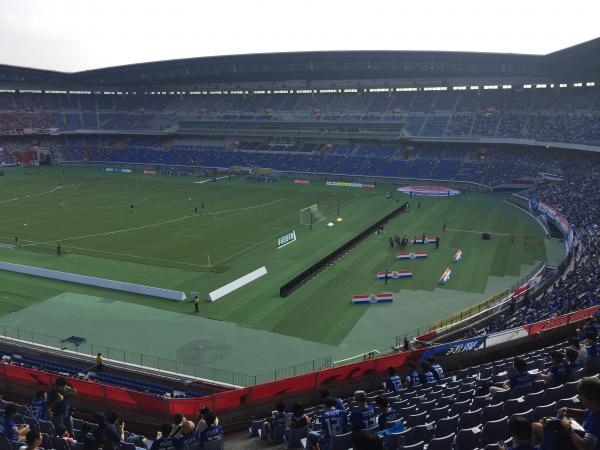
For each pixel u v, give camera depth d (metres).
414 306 43.12
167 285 47.91
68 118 156.62
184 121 150.12
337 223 75.00
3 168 136.38
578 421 9.58
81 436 15.69
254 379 31.14
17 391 27.14
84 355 34.03
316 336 37.34
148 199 94.62
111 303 43.72
